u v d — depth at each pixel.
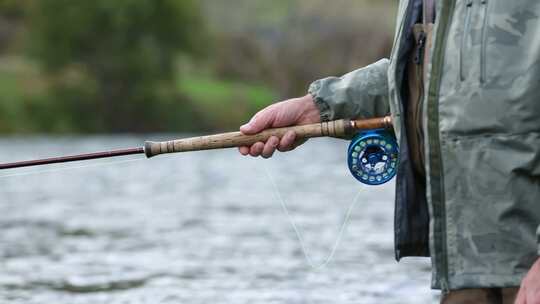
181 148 4.68
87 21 72.00
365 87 4.55
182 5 73.81
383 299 9.07
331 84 4.61
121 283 10.20
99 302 9.15
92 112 72.44
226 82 79.44
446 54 3.85
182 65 80.75
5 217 18.12
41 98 71.75
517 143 3.71
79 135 71.12
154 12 72.50
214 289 9.72
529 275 3.46
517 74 3.72
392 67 4.13
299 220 16.34
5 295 9.53
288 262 11.46
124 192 24.34
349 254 12.02
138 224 16.41
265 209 18.81
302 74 74.88
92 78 72.94
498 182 3.74
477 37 3.79
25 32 79.00
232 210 18.66
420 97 4.07
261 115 4.62
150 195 23.20
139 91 72.94
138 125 73.06
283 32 75.94
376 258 11.60
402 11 4.17
